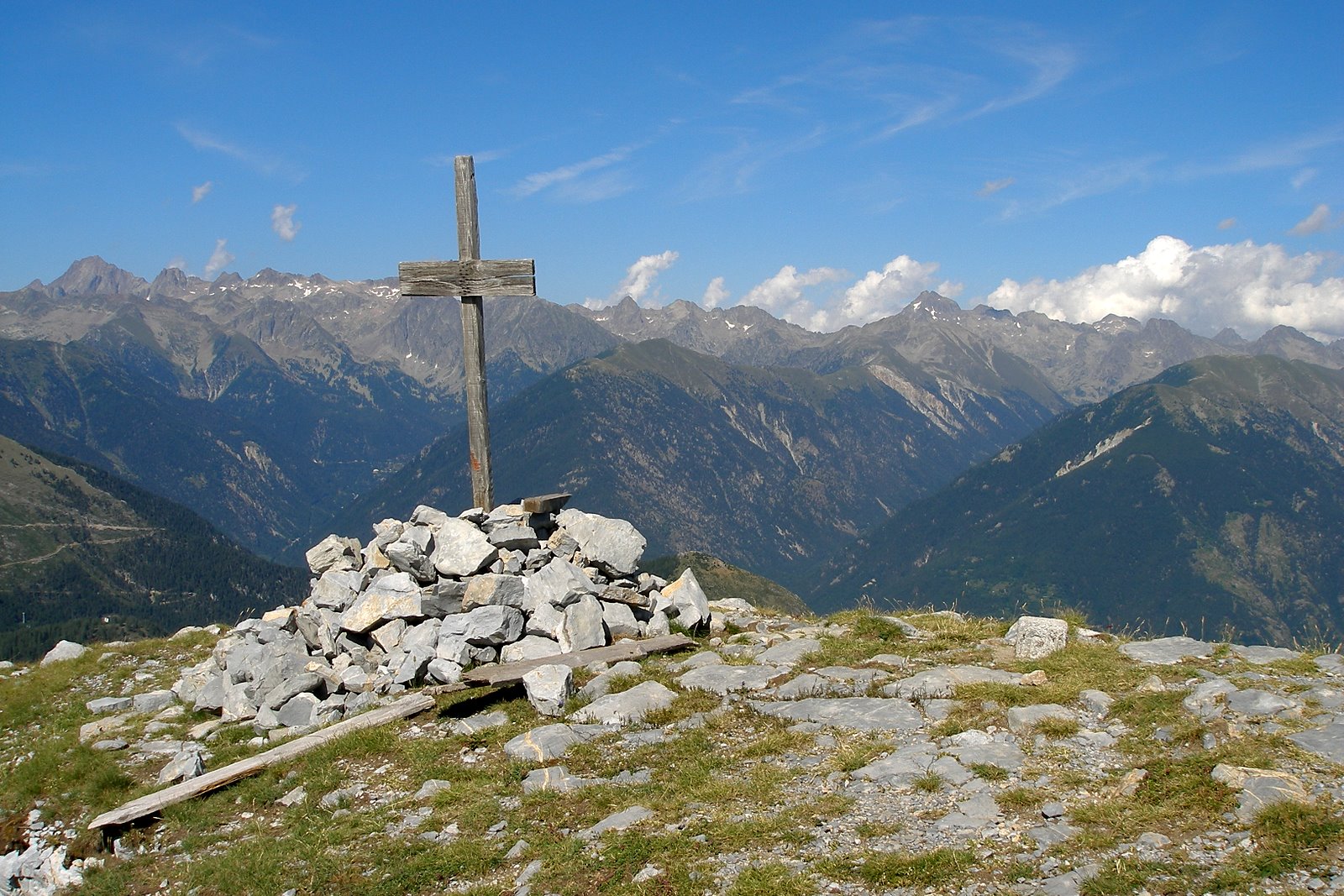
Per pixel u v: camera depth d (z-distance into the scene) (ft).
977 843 27.50
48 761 47.34
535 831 32.30
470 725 43.45
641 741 39.34
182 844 36.35
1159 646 45.60
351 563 62.44
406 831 33.99
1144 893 23.77
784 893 25.91
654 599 59.26
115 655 73.41
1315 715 33.14
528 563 57.21
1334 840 24.70
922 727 37.55
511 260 59.36
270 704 50.67
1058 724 35.58
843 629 56.59
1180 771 29.99
